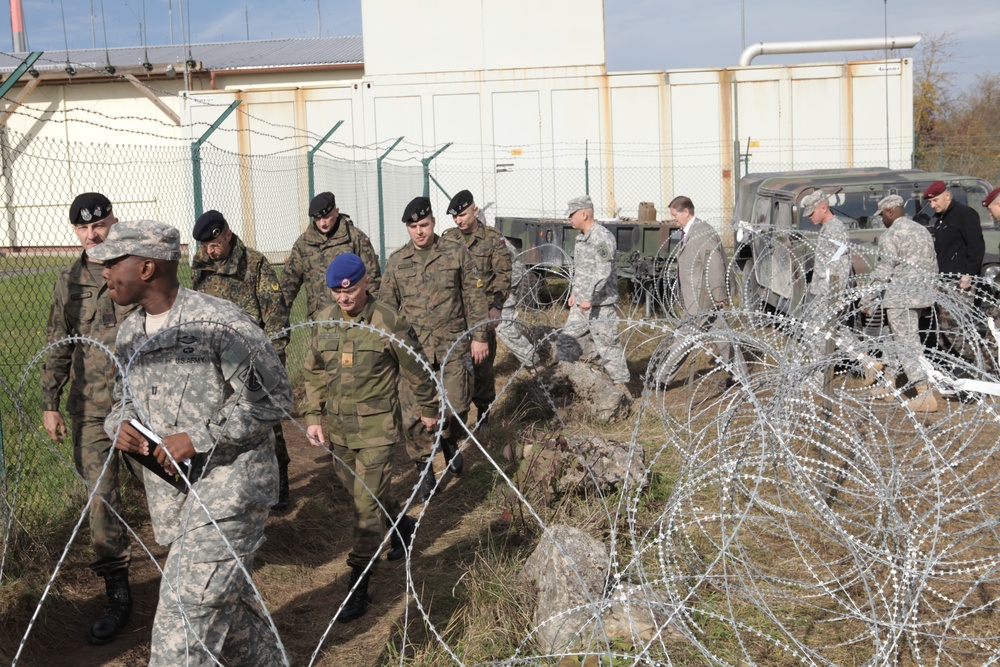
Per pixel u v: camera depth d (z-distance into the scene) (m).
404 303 6.18
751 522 4.84
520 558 4.66
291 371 8.84
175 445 2.97
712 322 7.87
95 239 4.15
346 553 5.20
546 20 20.23
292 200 14.76
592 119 20.38
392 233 16.69
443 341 6.08
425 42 20.42
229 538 3.01
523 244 13.45
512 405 7.54
